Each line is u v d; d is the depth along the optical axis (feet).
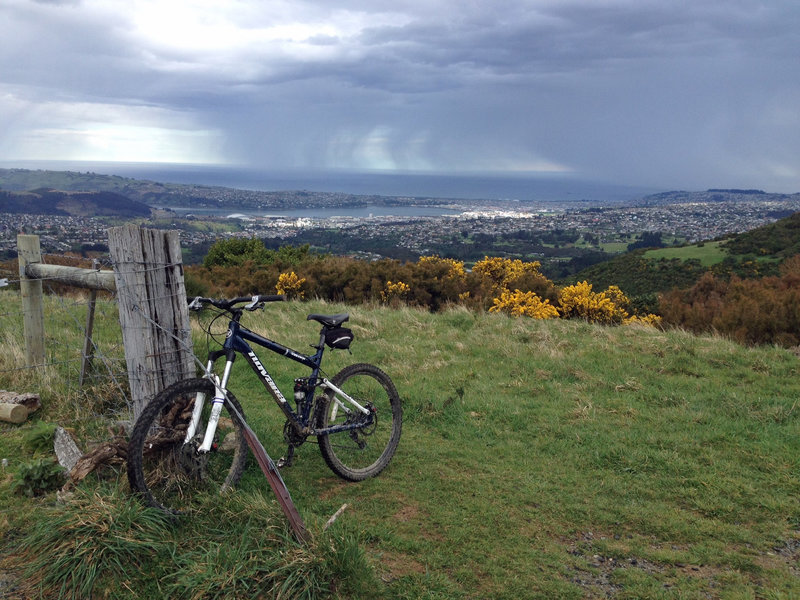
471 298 46.34
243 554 8.98
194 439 10.91
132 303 12.28
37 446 12.81
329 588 8.75
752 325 33.24
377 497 12.42
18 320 25.04
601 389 20.89
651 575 10.08
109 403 15.72
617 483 13.69
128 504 9.59
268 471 10.15
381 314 34.60
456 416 17.60
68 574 8.45
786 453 15.39
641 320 43.91
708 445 16.07
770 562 10.67
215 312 32.50
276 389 12.22
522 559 10.33
